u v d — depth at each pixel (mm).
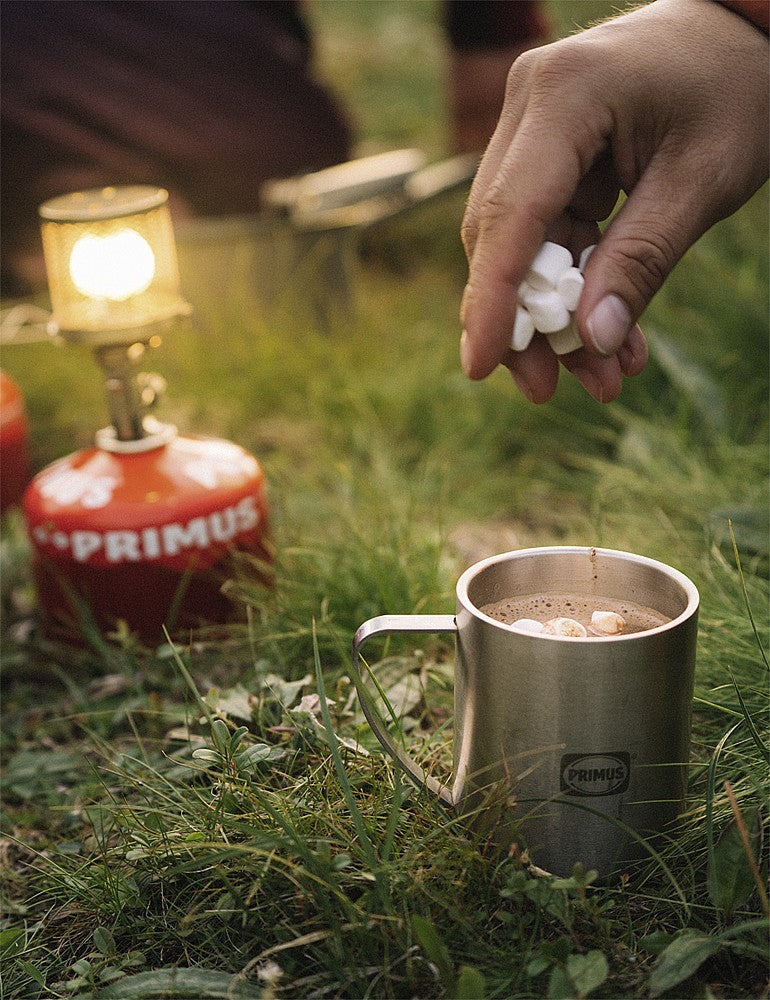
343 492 1045
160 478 900
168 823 714
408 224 1831
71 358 1351
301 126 1445
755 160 662
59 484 911
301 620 866
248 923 664
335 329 1420
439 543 925
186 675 732
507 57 1496
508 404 1206
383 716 764
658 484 994
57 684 910
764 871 665
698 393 1104
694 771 706
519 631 635
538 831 649
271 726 759
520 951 636
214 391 1289
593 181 693
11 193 1355
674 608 673
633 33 657
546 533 1035
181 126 1364
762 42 663
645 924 655
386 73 2947
